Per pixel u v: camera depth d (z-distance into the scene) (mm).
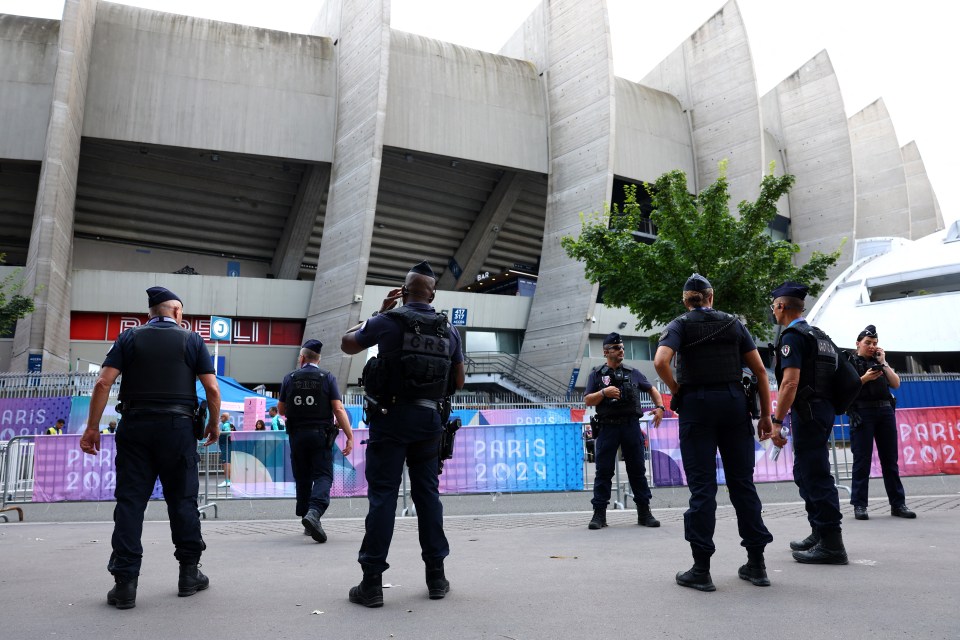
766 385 3881
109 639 2787
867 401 6688
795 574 3902
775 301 4637
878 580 3645
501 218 36531
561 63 34156
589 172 32156
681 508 8180
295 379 6336
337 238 29312
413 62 31656
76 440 9719
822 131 45156
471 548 5324
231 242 34531
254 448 9875
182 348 3836
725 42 38594
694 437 3740
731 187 37812
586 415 18703
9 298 25234
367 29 28703
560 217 33500
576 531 6270
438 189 34875
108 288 27984
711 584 3535
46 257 23234
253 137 29234
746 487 3727
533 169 34000
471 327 33344
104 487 9633
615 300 20984
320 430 6262
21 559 5090
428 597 3508
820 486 4273
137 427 3604
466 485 9734
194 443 3807
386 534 3400
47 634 2871
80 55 25234
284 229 34156
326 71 31047
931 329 27484
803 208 45875
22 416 16734
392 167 32750
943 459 10250
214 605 3414
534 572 4168
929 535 5293
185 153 29203
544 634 2752
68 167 25047
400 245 37219
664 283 19844
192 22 29453
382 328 3580
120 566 3408
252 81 29578
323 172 31109
